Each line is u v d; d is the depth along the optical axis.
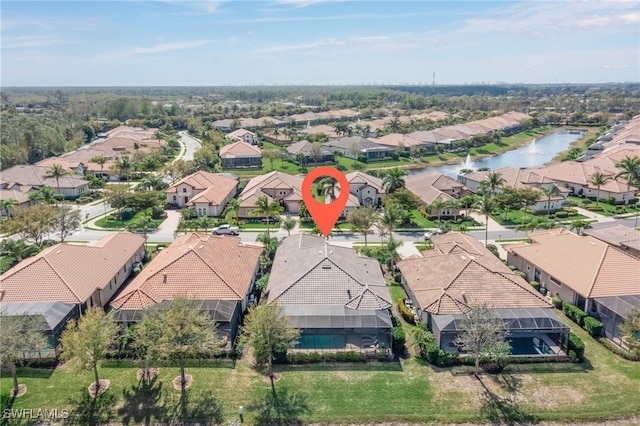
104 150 171.38
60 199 118.25
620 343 50.03
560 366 46.09
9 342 39.72
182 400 41.28
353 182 111.56
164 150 187.88
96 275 58.84
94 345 40.44
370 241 86.00
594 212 107.75
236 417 39.25
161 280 54.78
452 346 49.09
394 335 48.59
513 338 51.41
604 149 167.62
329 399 41.47
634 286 54.44
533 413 39.53
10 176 126.06
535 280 65.81
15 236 90.06
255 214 96.12
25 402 40.94
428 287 55.34
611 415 39.22
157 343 40.50
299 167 158.88
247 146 165.50
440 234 79.31
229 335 49.84
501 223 98.56
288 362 46.81
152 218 103.62
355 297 52.47
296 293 53.00
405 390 42.62
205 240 63.38
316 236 76.06
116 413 39.78
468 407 40.44
